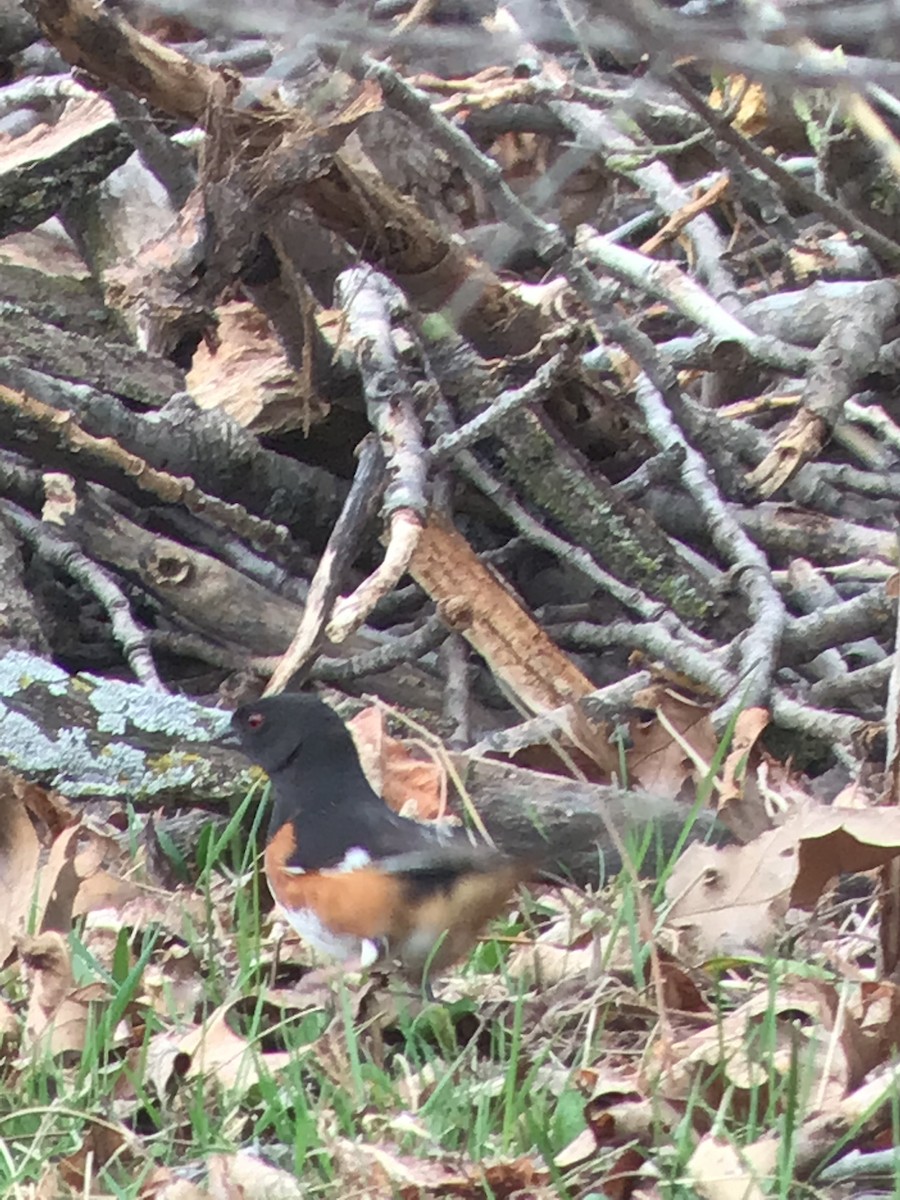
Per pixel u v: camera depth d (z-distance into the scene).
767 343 9.26
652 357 8.95
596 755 7.43
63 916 6.52
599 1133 4.98
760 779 7.29
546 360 8.93
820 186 9.52
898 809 5.54
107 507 9.11
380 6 7.90
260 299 8.04
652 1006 5.64
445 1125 4.98
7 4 8.59
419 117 7.84
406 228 8.02
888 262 9.64
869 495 9.72
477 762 7.04
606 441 9.42
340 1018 5.55
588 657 9.51
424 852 5.49
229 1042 5.48
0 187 9.08
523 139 10.66
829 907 6.56
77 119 9.23
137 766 7.29
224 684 9.00
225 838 6.82
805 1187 4.45
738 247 12.00
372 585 7.26
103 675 9.79
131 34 6.78
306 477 9.30
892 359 9.98
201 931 6.64
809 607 9.00
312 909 5.60
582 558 8.88
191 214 7.16
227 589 9.01
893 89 3.79
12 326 8.89
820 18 3.60
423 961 5.59
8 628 8.59
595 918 6.24
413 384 8.41
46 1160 4.96
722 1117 4.67
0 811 6.73
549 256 8.38
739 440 9.38
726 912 6.02
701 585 8.88
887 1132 4.77
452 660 8.88
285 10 4.31
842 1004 5.03
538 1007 5.84
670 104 9.50
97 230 9.77
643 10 3.63
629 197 11.85
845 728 7.67
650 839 6.69
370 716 7.38
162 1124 5.25
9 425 8.20
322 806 5.77
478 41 4.16
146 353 9.20
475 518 9.76
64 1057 5.71
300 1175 4.70
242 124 6.85
